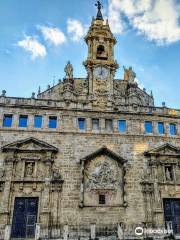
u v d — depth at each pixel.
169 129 40.81
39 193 34.00
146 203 35.44
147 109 41.25
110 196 35.22
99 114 39.62
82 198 34.09
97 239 28.98
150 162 37.72
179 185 37.38
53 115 38.38
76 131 37.91
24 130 36.69
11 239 30.00
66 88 44.28
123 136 38.81
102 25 49.91
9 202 32.75
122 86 48.28
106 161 36.91
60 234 31.94
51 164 35.41
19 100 38.59
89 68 45.31
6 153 34.97
